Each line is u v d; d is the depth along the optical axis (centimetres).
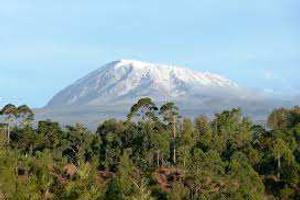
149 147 14638
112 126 15950
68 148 15188
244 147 15150
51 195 6241
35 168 8719
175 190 9850
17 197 6125
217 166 11631
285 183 12469
